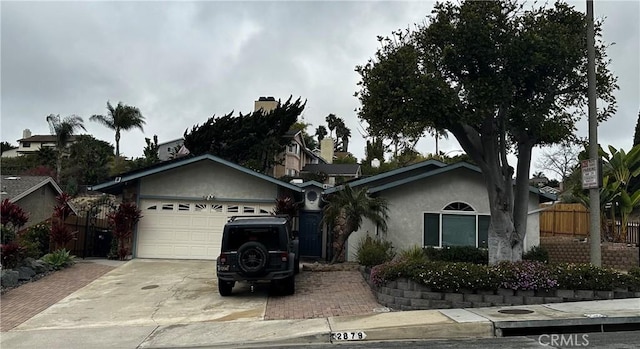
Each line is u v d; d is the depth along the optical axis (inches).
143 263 661.3
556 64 395.2
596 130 394.3
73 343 335.9
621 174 701.9
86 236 749.3
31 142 2822.3
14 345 333.4
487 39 391.9
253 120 1439.5
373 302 436.8
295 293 480.1
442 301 400.8
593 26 401.7
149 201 722.2
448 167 678.5
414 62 398.0
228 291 470.9
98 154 1964.8
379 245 579.2
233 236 468.1
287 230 484.4
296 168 1752.0
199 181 725.9
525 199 457.1
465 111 392.2
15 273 522.3
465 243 677.9
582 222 805.2
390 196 689.0
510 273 399.9
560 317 334.3
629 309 356.5
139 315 413.7
